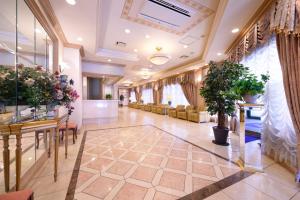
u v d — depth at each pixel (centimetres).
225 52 497
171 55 607
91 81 945
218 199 171
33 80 205
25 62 258
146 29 389
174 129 551
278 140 259
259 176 221
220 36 376
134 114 1062
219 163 265
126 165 255
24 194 106
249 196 176
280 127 254
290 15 186
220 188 192
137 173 228
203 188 192
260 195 178
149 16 331
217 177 218
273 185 198
